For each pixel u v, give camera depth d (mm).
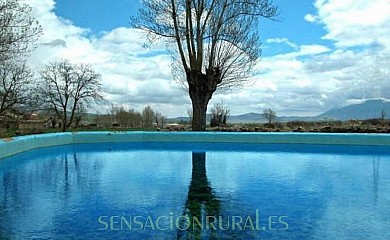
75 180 7332
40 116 23078
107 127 25109
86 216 4715
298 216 4762
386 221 4551
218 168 9023
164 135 14781
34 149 11695
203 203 5430
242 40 16531
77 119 25125
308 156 11648
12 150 10047
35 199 5652
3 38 12414
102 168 9039
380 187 6664
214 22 15992
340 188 6605
